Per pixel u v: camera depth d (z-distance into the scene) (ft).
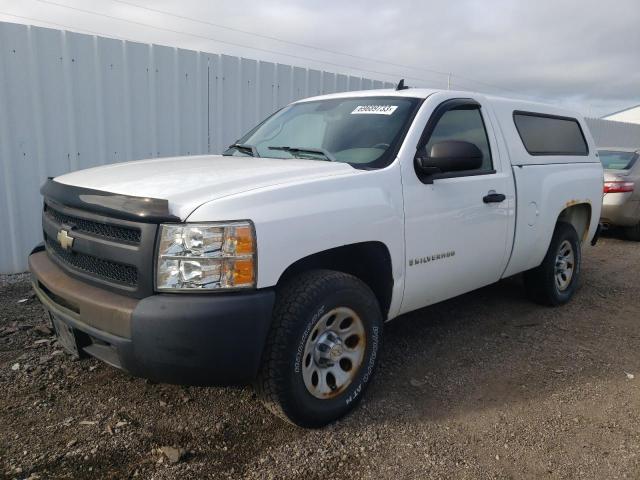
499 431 9.80
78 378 11.13
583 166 17.53
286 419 9.19
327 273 9.44
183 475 8.27
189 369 7.98
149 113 20.77
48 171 18.97
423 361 12.69
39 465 8.32
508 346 13.80
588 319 16.17
